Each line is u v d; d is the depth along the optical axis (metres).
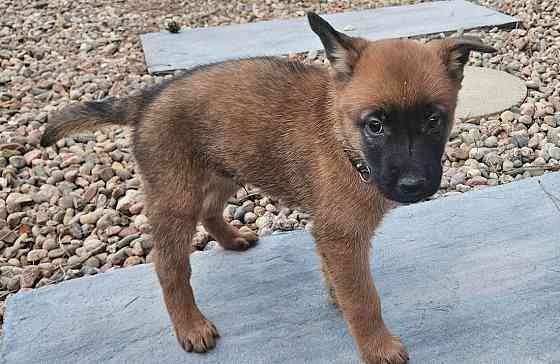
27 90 1.58
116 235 1.07
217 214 0.93
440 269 0.89
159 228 0.81
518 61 1.55
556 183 1.03
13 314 0.86
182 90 0.80
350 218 0.74
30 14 2.19
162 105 0.80
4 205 1.14
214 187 0.88
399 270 0.89
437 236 0.94
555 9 1.86
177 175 0.80
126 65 1.70
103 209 1.12
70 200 1.15
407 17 1.93
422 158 0.68
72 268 1.01
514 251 0.90
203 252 0.96
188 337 0.79
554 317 0.80
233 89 0.79
